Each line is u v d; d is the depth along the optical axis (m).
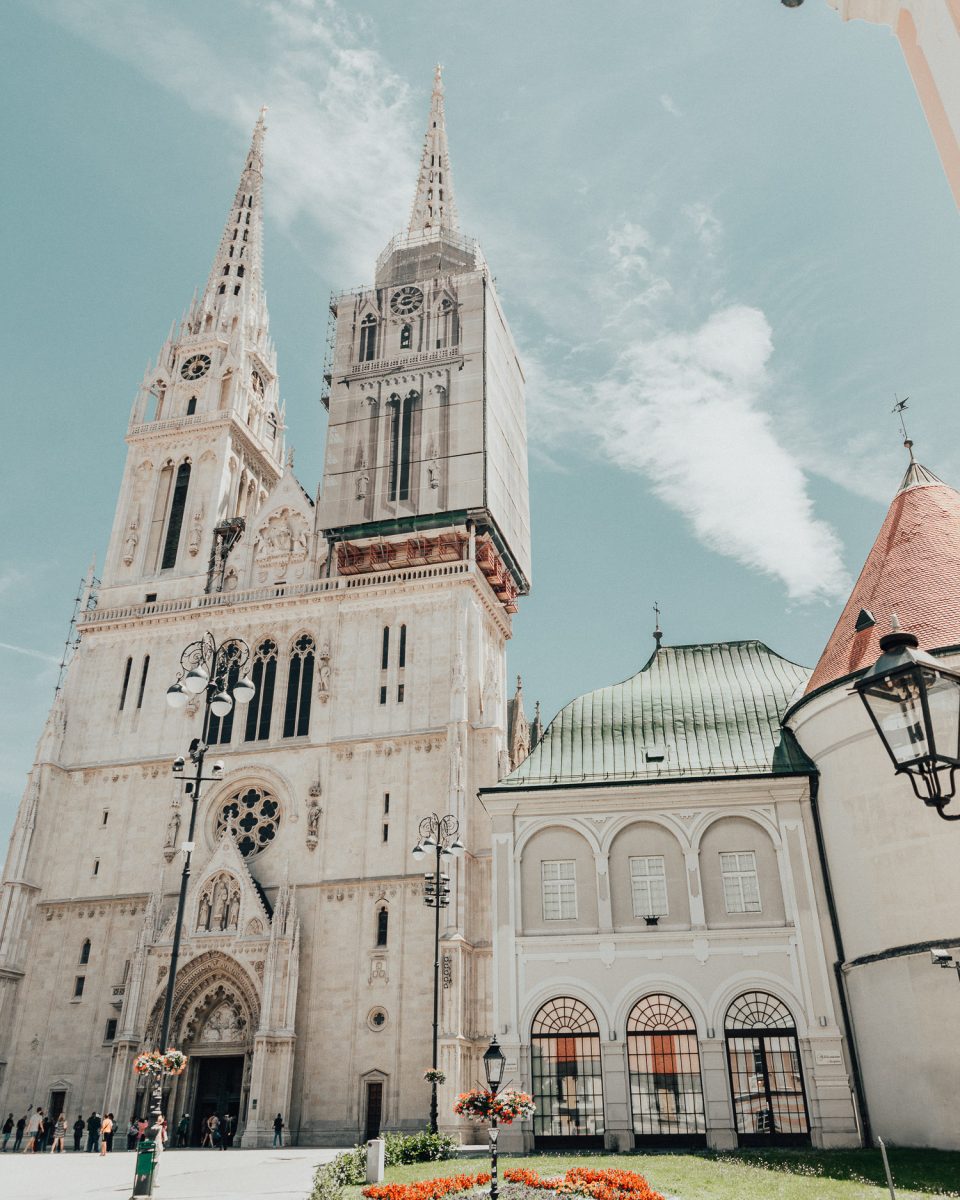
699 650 54.06
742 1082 38.09
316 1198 24.02
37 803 72.94
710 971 39.91
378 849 66.94
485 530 81.38
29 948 69.75
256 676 76.62
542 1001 40.62
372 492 83.00
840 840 39.91
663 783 43.28
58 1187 30.50
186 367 96.00
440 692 71.69
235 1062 63.53
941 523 43.41
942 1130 33.06
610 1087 38.53
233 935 63.62
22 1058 66.12
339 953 64.00
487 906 64.50
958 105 7.04
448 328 89.44
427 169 113.94
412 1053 60.16
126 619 80.62
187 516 86.31
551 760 47.12
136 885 70.12
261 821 70.62
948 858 35.69
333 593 76.56
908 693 10.13
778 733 45.75
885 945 36.78
